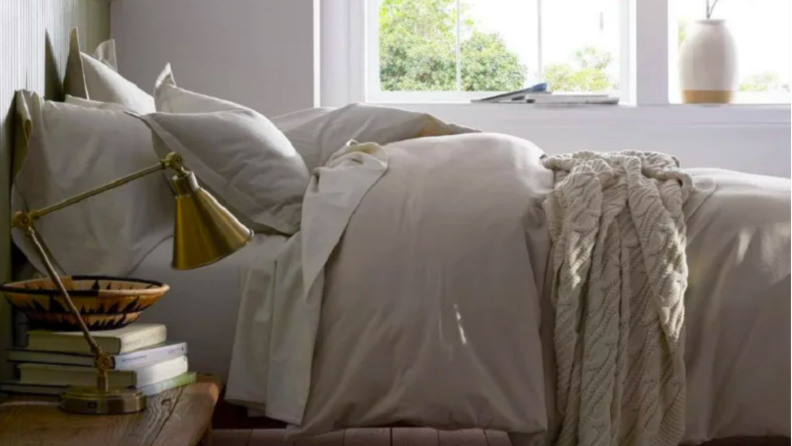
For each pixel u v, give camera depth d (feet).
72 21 11.53
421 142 9.71
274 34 15.17
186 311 8.67
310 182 9.38
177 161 6.41
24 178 8.71
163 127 9.06
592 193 8.52
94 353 6.76
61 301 6.91
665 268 8.16
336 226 8.52
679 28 17.40
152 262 8.80
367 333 8.11
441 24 17.29
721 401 8.11
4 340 8.11
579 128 16.58
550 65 17.30
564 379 8.14
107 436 6.02
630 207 8.52
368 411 8.11
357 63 16.78
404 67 17.30
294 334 8.35
